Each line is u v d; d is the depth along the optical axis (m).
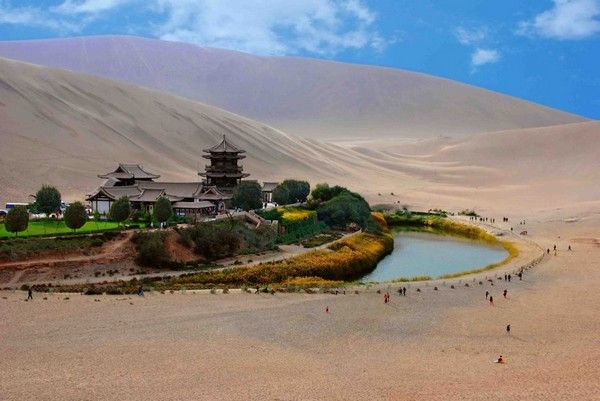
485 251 140.00
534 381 57.03
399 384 55.66
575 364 62.31
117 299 81.62
